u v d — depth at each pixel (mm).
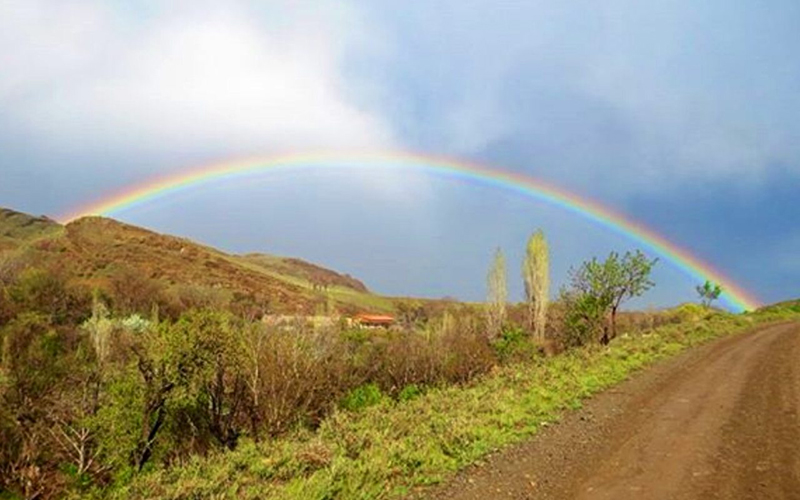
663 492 8023
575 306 33219
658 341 26953
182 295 79875
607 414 12953
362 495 8266
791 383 16266
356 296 165000
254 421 20281
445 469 9266
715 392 15383
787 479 8352
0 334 28547
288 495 8281
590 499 7879
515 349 32781
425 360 28281
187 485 9211
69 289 62656
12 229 158375
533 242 46688
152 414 21750
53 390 22766
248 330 22016
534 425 11875
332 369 23656
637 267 32562
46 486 19031
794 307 63219
